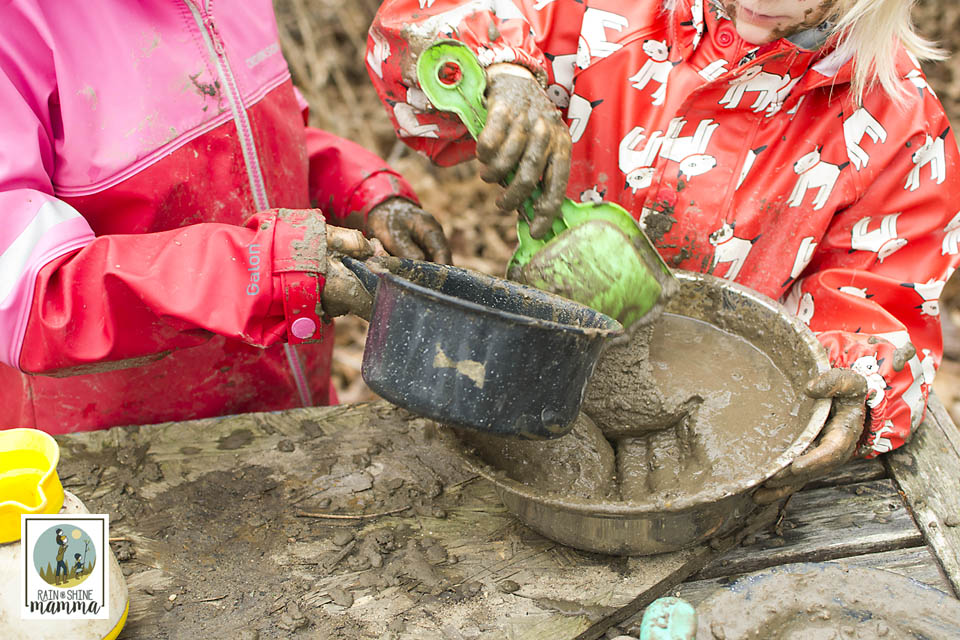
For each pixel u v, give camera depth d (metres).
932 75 4.77
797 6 1.29
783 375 1.40
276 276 1.23
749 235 1.59
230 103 1.53
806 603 1.11
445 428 1.29
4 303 1.22
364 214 1.84
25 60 1.33
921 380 1.53
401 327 1.05
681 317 1.54
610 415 1.41
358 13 4.92
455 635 1.18
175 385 1.74
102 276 1.21
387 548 1.34
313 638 1.18
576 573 1.29
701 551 1.31
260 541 1.35
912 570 1.31
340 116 4.59
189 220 1.55
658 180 1.60
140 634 1.18
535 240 1.32
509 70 1.31
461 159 1.70
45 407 1.68
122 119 1.41
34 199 1.26
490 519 1.40
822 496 1.46
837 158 1.52
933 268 1.54
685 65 1.55
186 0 1.46
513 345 1.01
